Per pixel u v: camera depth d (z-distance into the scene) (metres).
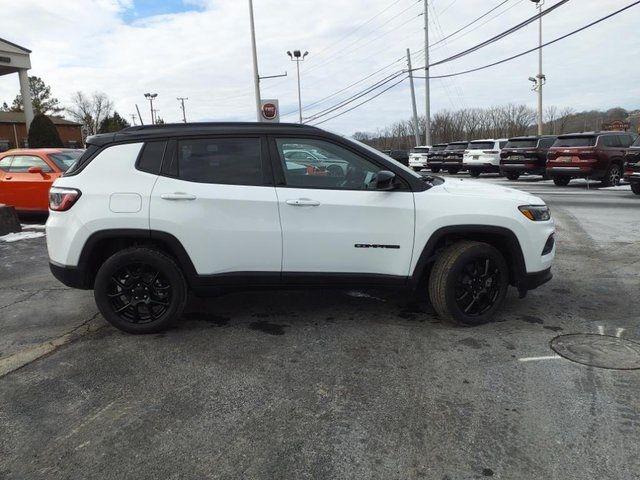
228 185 4.19
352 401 3.25
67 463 2.69
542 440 2.80
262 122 4.34
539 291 5.46
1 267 6.86
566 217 10.36
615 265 6.54
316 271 4.29
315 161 4.30
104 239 4.16
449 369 3.66
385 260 4.32
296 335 4.32
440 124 60.78
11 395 3.39
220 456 2.73
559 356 3.83
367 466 2.63
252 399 3.29
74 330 4.54
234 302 5.19
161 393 3.39
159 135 4.24
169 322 4.36
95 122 85.56
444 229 4.28
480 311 4.50
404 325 4.52
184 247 4.16
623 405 3.12
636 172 13.06
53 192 4.29
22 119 51.03
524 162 18.88
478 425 2.96
